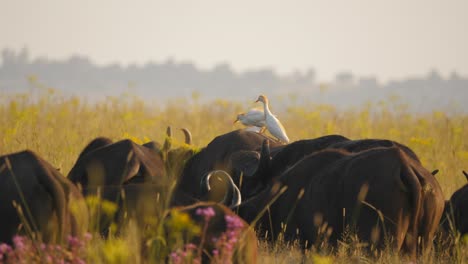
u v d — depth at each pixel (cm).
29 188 2930
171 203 3484
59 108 7450
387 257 3306
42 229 2908
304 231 3647
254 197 3925
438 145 6556
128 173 3988
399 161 3425
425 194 3453
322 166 3709
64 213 2931
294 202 3716
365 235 3403
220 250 2712
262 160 4288
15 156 3005
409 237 3441
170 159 4662
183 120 7856
